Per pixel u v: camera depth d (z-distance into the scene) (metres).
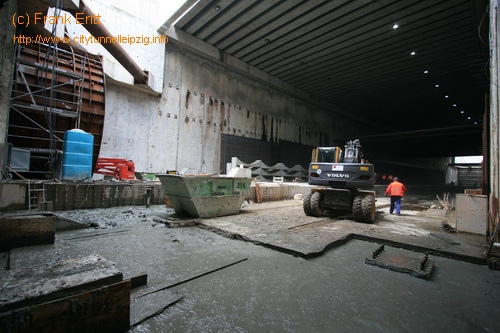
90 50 11.70
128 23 13.09
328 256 4.27
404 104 26.81
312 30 14.91
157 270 3.35
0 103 5.52
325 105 26.70
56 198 7.12
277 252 4.34
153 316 2.32
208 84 17.25
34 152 8.73
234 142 18.64
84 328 1.84
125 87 13.41
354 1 12.38
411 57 17.16
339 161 8.47
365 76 20.59
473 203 5.72
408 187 26.30
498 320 2.45
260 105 20.94
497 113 4.79
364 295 2.89
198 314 2.39
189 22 14.70
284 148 22.80
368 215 6.91
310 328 2.23
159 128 14.65
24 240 4.06
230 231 5.41
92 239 4.68
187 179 6.38
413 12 12.84
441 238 5.22
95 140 10.55
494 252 3.98
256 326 2.23
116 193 8.43
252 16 13.79
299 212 8.79
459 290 3.10
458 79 19.84
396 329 2.26
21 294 1.65
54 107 9.31
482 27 13.48
